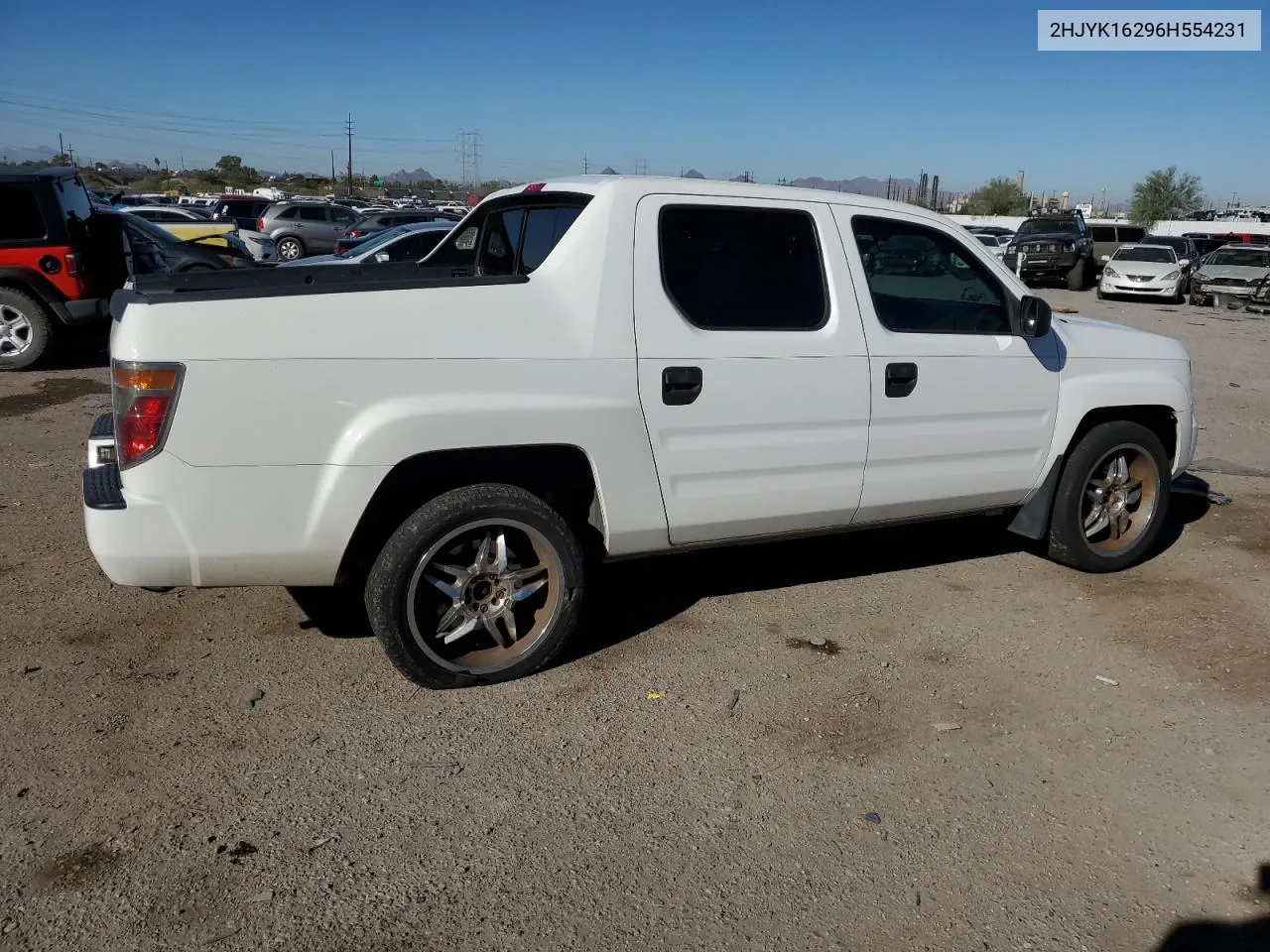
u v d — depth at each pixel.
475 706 3.77
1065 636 4.50
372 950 2.56
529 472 3.84
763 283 4.12
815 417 4.20
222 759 3.38
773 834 3.06
